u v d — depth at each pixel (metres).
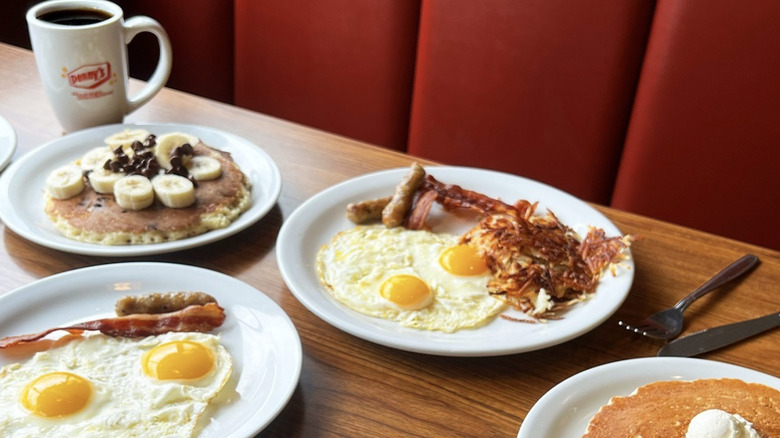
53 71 0.95
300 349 0.69
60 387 0.66
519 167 1.39
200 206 0.86
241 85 1.57
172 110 1.04
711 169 1.27
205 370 0.68
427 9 1.34
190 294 0.73
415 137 1.45
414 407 0.69
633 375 0.70
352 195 0.89
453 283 0.80
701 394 0.68
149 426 0.64
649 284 0.82
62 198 0.86
